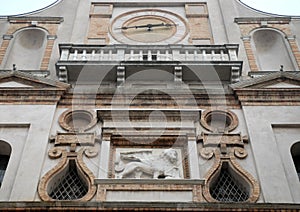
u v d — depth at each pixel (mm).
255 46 23734
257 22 24766
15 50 23469
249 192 16188
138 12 25781
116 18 25281
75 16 25203
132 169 16609
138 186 15961
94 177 16453
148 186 15961
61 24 24609
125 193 15781
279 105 19266
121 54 21516
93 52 21594
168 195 15742
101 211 14438
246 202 15227
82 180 16719
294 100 19469
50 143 17719
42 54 23078
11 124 18266
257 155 17156
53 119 18641
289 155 17250
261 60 23406
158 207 14492
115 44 22047
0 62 22094
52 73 21484
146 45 21844
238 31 24250
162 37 24062
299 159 17859
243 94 19703
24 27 24312
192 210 14453
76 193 16422
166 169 16719
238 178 16734
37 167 16578
